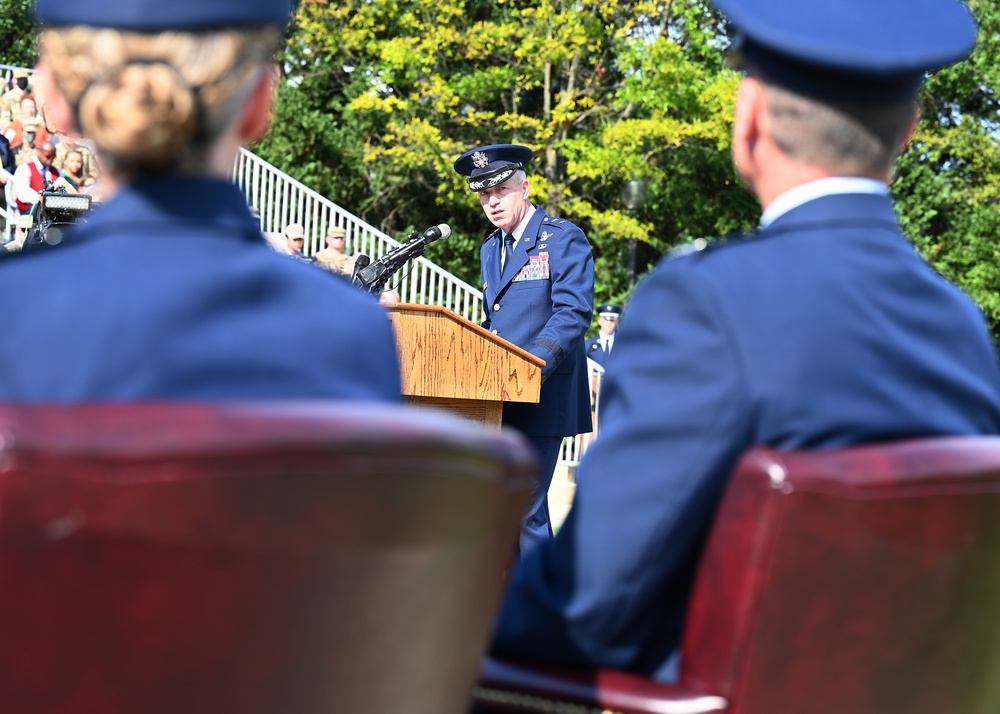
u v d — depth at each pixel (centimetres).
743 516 223
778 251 257
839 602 224
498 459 185
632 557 249
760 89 267
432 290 2205
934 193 3916
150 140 202
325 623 173
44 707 161
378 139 3903
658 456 247
